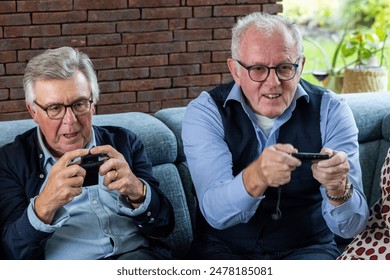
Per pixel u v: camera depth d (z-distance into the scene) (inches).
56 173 72.3
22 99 151.2
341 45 197.6
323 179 73.0
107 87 155.6
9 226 75.7
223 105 85.2
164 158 92.2
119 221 80.8
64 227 78.7
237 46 81.6
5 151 79.7
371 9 222.2
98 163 74.8
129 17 153.6
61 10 149.1
